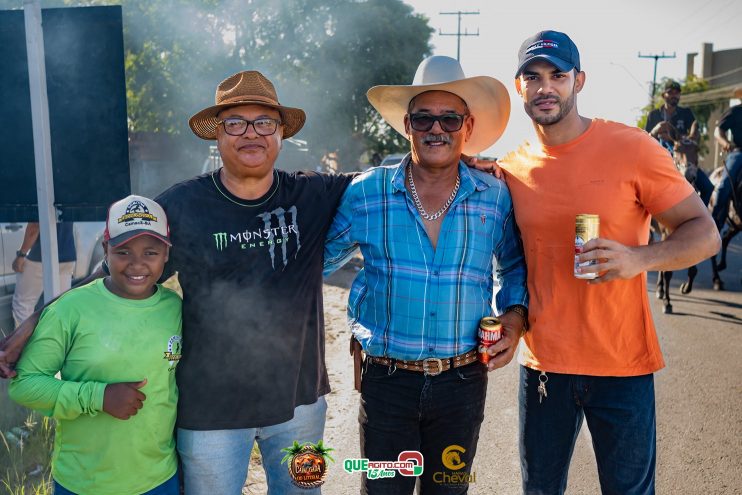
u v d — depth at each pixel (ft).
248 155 8.21
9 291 16.12
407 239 8.64
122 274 7.80
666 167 8.23
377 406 8.79
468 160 9.31
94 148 12.88
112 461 7.74
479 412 8.84
